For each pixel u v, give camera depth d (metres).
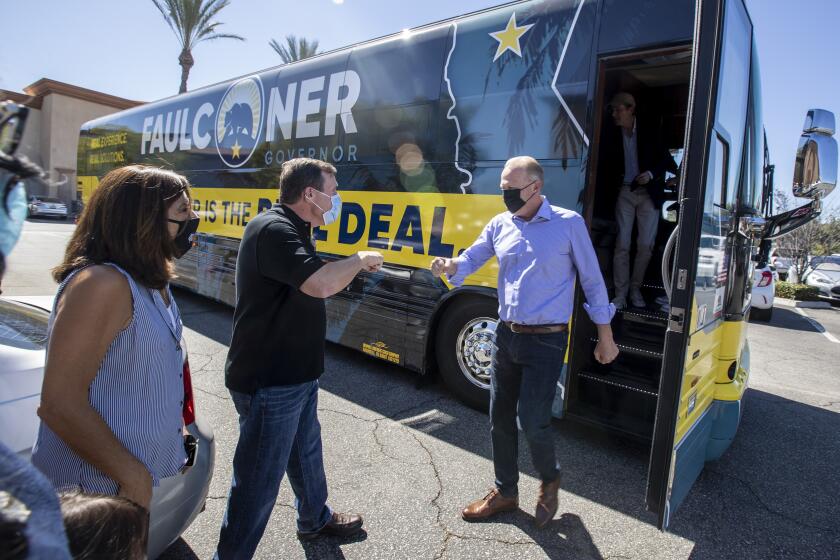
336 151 5.16
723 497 3.15
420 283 4.44
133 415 1.47
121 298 1.40
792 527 2.86
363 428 3.85
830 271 15.50
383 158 4.72
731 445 3.94
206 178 7.19
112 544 0.84
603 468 3.42
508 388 2.71
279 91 5.89
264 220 2.00
